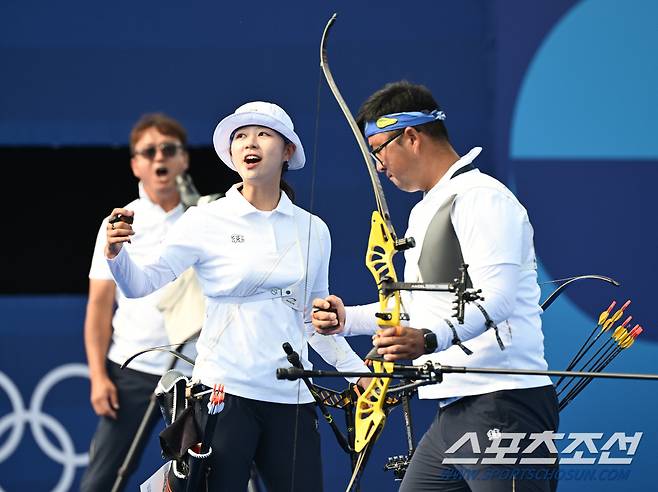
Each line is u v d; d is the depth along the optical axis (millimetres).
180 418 15773
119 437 21359
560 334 23266
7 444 23875
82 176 26562
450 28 23719
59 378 23953
